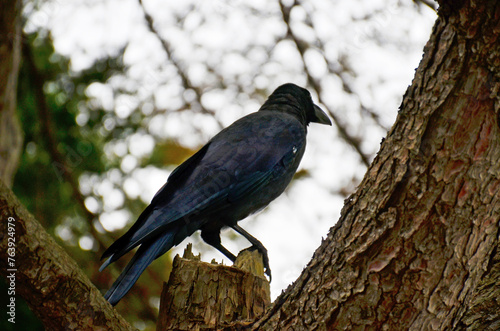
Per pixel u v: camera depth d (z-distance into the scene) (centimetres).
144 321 1778
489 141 599
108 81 1775
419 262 621
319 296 659
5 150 1677
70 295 639
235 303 789
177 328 768
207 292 792
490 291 750
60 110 1866
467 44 591
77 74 1847
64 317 640
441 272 618
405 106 641
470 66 595
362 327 642
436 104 612
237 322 736
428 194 616
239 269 815
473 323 742
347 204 673
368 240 636
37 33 1866
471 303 745
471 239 615
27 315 1580
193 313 775
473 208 609
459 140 606
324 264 666
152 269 1794
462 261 617
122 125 1836
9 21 1664
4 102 1678
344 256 650
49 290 628
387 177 636
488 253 644
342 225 668
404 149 630
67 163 1839
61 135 1869
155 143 1823
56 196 1866
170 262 1816
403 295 627
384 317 636
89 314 647
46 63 1880
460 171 607
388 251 629
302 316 668
